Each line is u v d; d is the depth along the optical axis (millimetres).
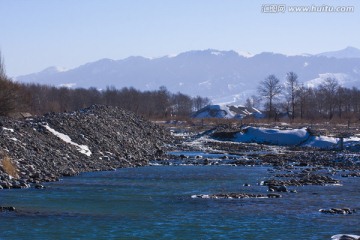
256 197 39812
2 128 54938
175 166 61344
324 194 41250
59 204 36406
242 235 28969
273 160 67812
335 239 28016
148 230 29812
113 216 33062
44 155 53688
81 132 66562
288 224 31359
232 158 71438
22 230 29391
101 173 53312
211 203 37438
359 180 49531
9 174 45000
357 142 85750
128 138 76125
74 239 27875
